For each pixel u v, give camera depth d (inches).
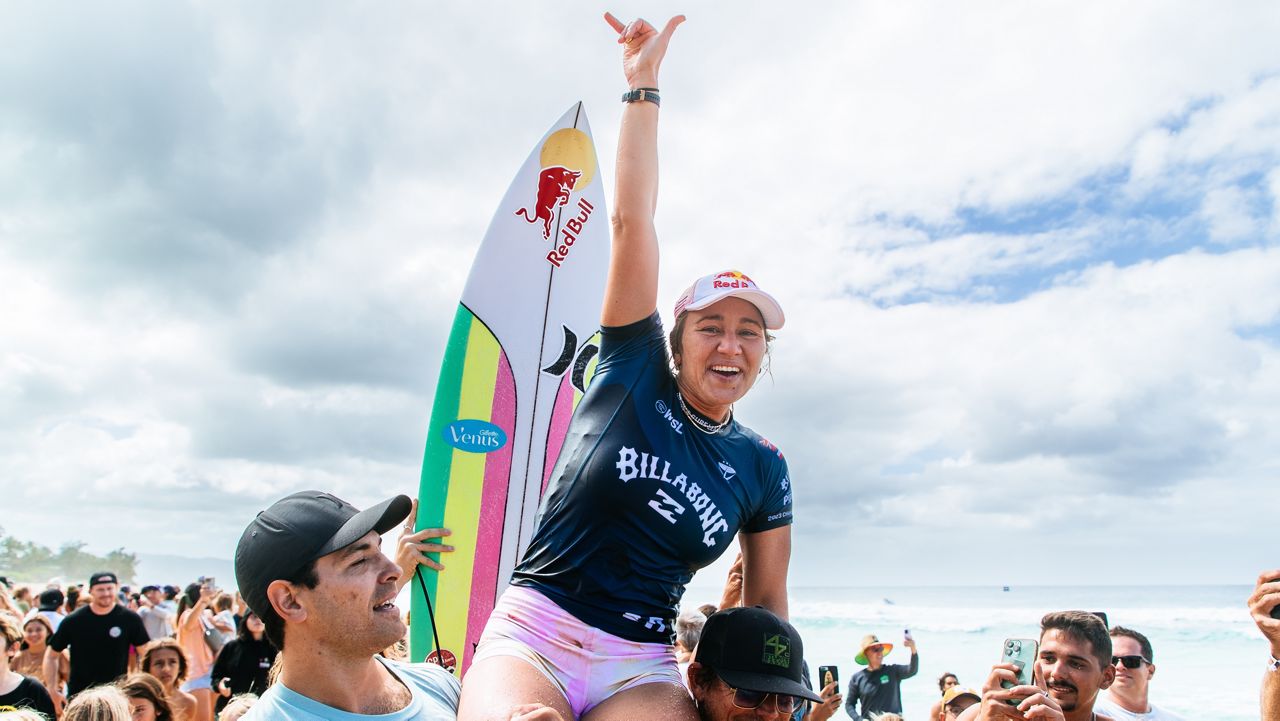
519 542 141.3
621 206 103.2
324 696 76.5
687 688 95.7
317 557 75.5
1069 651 110.5
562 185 157.6
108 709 146.3
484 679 84.5
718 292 98.4
